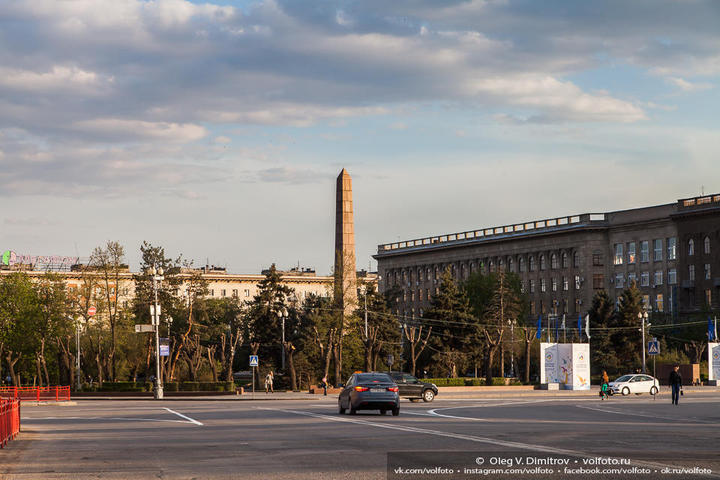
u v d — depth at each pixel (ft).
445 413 130.41
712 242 430.20
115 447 74.74
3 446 76.54
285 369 307.58
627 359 368.68
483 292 440.86
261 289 337.11
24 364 334.85
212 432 91.66
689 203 442.09
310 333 313.12
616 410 141.18
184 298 340.18
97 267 312.91
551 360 251.80
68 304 324.39
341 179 347.36
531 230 525.34
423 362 341.62
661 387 280.10
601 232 489.67
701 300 429.38
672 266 453.17
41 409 160.56
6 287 318.86
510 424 101.86
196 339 316.81
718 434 85.35
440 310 331.36
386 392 123.54
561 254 506.07
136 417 127.13
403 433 86.84
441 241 599.16
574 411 137.80
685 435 84.02
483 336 336.90
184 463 61.57
